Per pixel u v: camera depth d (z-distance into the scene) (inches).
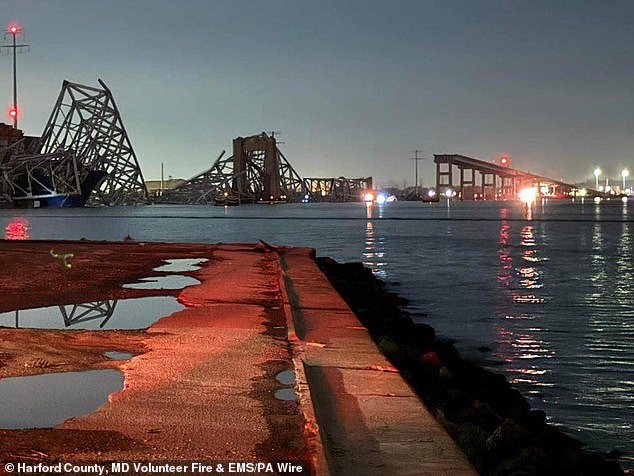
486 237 2578.7
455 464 210.5
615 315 792.3
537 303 898.7
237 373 315.0
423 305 877.8
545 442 296.2
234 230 3036.4
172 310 523.2
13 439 227.6
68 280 702.5
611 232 2982.3
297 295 581.9
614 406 421.1
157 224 3732.8
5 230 2891.2
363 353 359.9
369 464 210.2
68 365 332.5
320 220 4296.3
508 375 501.0
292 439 228.8
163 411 257.6
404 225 3592.5
